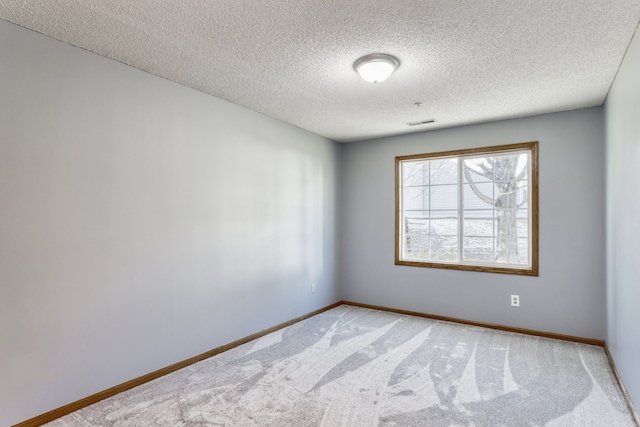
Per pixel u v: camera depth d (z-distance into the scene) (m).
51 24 1.98
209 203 3.10
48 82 2.11
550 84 2.82
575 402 2.29
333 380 2.62
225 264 3.23
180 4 1.79
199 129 3.01
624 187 2.38
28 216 2.02
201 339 3.00
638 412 2.03
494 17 1.89
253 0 1.75
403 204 4.57
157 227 2.69
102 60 2.37
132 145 2.54
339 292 4.91
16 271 1.97
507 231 3.89
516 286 3.71
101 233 2.35
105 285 2.37
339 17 1.90
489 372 2.74
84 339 2.26
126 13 1.87
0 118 1.92
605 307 3.19
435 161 4.36
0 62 1.92
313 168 4.43
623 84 2.37
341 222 4.93
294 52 2.31
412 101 3.25
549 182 3.56
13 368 1.96
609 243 2.98
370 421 2.09
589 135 3.38
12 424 1.95
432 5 1.78
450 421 2.09
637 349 2.04
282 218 3.92
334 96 3.12
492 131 3.87
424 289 4.29
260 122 3.63
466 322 3.99
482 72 2.59
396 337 3.56
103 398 2.33
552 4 1.77
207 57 2.40
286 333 3.69
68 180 2.20
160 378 2.65
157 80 2.71
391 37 2.11
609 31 2.02
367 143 4.77
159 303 2.69
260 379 2.63
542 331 3.57
